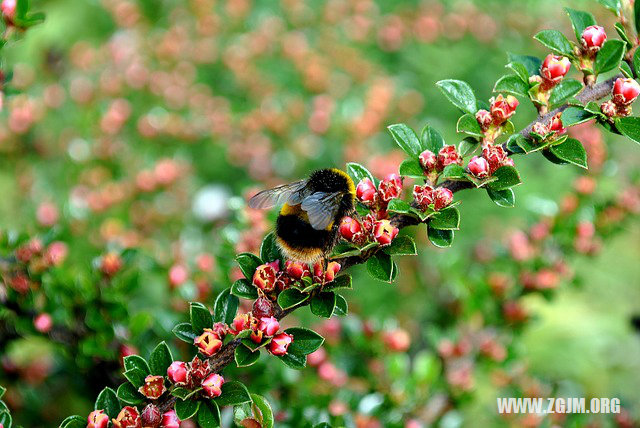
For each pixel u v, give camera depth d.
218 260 3.61
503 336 4.40
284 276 2.27
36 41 7.82
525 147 2.20
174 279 3.77
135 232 5.52
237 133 6.76
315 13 8.34
